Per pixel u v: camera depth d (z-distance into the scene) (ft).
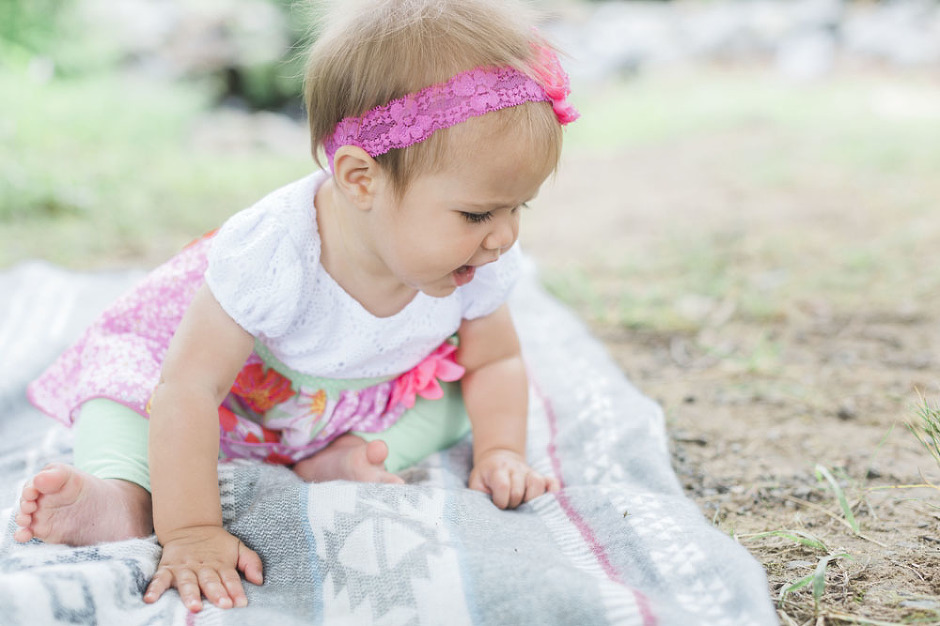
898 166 16.92
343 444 6.01
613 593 4.34
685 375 8.43
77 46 25.91
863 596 4.79
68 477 4.72
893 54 30.96
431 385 6.08
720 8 37.78
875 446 6.73
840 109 23.94
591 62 32.65
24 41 25.09
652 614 4.21
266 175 18.57
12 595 4.05
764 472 6.41
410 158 4.65
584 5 38.50
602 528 5.16
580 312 10.38
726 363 8.65
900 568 5.06
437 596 4.41
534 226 15.03
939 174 16.07
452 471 6.13
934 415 6.08
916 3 34.19
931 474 6.21
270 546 4.88
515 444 6.02
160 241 13.71
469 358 6.15
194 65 28.66
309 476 5.97
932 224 12.95
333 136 4.99
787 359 8.66
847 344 8.94
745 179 17.07
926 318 9.50
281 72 28.71
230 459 5.84
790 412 7.44
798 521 5.71
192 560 4.72
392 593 4.48
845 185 15.84
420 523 4.90
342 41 4.86
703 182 17.24
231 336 5.14
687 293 10.79
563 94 4.72
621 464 6.06
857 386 7.89
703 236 13.30
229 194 16.85
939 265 11.10
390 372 5.98
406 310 5.64
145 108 22.27
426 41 4.63
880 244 12.14
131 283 9.57
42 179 15.29
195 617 4.39
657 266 12.00
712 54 34.30
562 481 6.05
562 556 4.90
